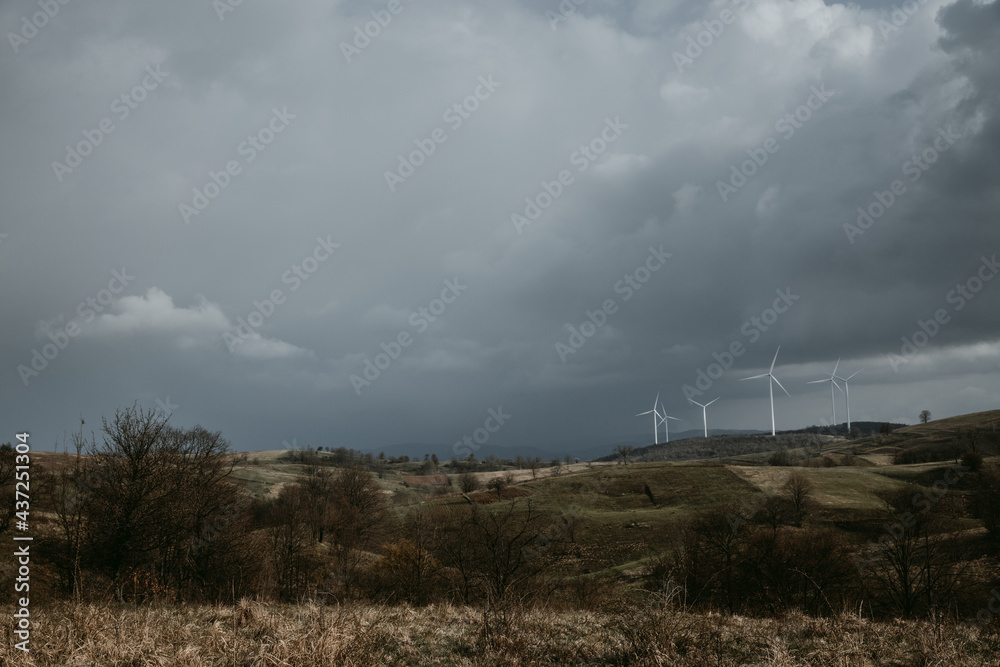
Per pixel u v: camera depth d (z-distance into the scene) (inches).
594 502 3282.5
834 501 2930.6
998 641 349.4
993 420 5984.3
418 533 1401.3
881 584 1283.2
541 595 486.9
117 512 1039.0
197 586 1138.7
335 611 362.3
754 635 349.1
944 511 1902.1
